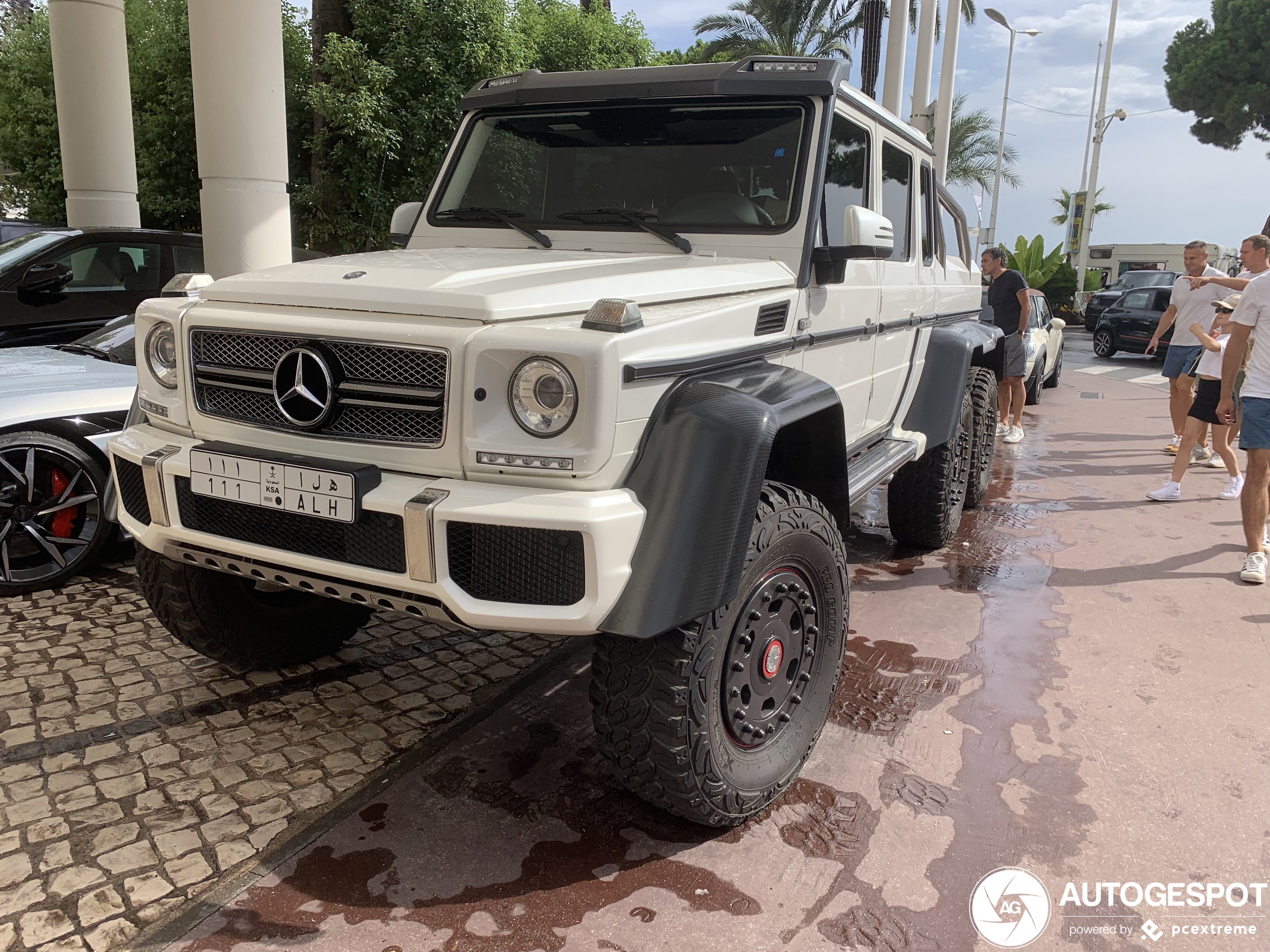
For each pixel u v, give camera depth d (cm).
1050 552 493
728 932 199
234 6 571
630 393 196
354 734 281
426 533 191
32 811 235
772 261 277
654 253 287
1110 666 346
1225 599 422
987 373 550
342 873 215
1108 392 1264
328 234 1109
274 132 607
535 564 193
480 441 195
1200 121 3347
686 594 194
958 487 481
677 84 297
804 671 255
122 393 407
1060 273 2675
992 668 342
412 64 1044
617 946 194
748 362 243
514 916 202
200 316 232
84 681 310
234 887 209
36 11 1434
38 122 1364
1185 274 715
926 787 260
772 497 229
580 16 1313
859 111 318
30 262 599
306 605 323
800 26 2120
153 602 290
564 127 319
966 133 2670
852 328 323
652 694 208
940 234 459
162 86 1229
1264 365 434
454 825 236
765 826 239
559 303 210
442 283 212
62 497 392
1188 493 638
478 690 315
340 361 212
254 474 214
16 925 194
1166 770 272
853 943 197
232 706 296
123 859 217
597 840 231
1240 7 3059
